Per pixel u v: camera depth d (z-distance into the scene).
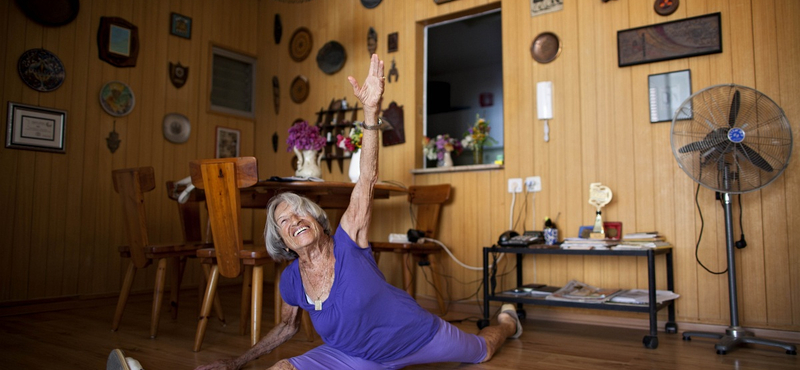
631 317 3.22
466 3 4.04
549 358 2.42
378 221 4.32
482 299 3.76
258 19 5.38
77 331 2.99
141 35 4.43
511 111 3.75
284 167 5.03
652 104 3.25
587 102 3.46
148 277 4.34
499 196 3.75
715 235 3.03
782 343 2.54
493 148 4.14
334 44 4.75
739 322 2.94
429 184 4.09
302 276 1.87
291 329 2.05
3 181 3.61
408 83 4.28
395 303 1.85
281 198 1.84
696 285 3.06
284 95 5.09
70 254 3.91
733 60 3.04
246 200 2.96
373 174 1.81
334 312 1.78
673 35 3.20
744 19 3.03
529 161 3.65
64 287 3.86
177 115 4.64
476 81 4.20
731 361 2.38
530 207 3.62
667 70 3.22
